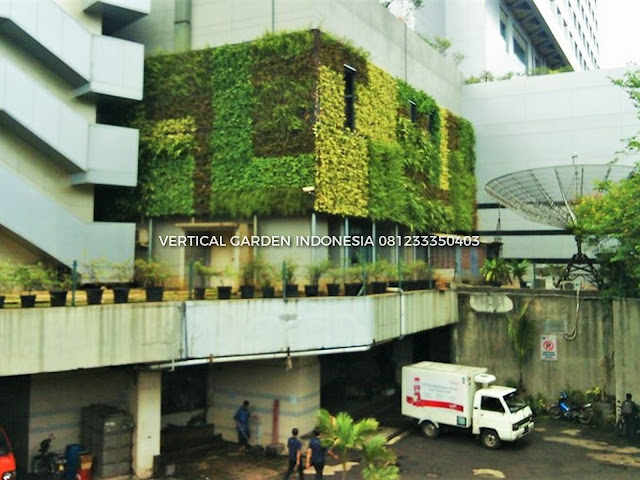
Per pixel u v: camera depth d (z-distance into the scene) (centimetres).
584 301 2364
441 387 2077
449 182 3328
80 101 2273
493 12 4666
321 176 2192
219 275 1788
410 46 3033
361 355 2697
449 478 1694
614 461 1856
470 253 3369
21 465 1648
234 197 2302
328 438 1336
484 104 3684
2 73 1905
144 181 2484
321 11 2288
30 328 1321
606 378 2308
